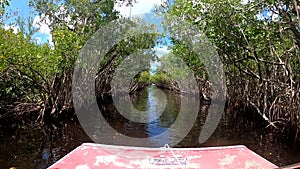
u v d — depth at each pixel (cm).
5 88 1678
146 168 676
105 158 705
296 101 1309
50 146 1231
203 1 1366
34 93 1805
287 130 1408
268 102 1714
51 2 1919
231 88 2467
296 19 1151
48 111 1770
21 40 1611
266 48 1470
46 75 1703
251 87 2041
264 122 1770
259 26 1281
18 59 1490
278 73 1565
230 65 2220
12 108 1752
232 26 1385
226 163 705
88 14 1888
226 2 1313
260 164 706
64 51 1611
